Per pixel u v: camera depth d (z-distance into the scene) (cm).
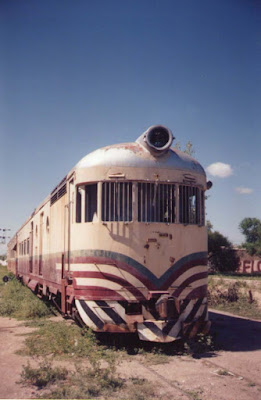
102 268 742
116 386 541
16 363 668
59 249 989
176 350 739
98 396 507
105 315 733
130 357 693
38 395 514
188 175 799
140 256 745
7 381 573
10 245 3125
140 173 764
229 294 1428
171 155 799
